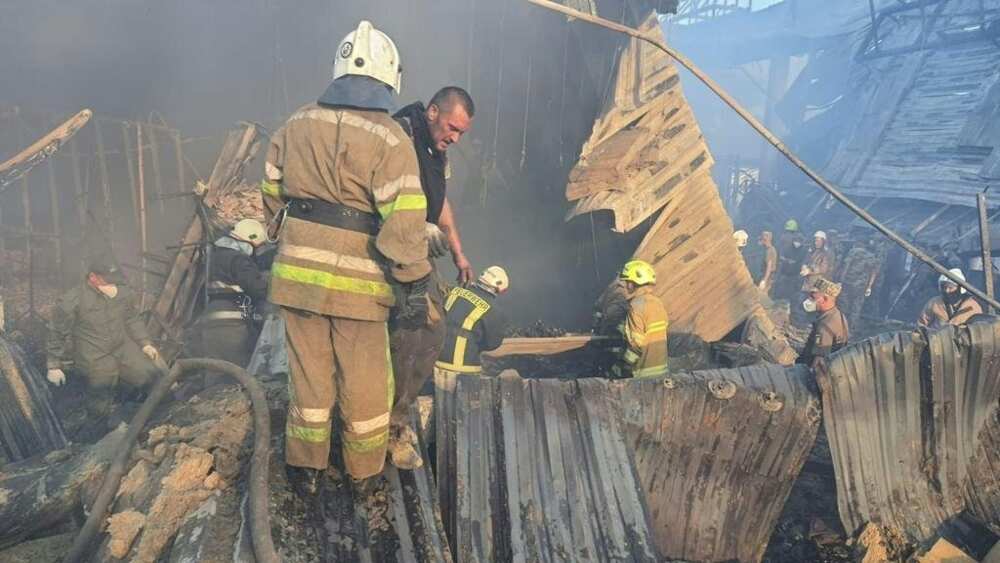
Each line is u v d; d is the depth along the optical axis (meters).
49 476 2.61
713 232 7.04
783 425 3.42
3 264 6.27
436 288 2.53
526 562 2.45
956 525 3.46
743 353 6.55
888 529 3.38
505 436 2.93
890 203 16.20
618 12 8.42
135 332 4.69
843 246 12.88
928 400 3.51
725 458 3.46
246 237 5.01
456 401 3.10
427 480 2.49
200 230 6.08
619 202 5.87
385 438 2.18
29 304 5.93
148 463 2.32
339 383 2.05
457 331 3.88
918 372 3.49
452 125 2.08
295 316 1.98
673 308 6.96
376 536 2.17
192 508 2.11
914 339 3.50
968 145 15.53
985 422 3.61
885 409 3.50
